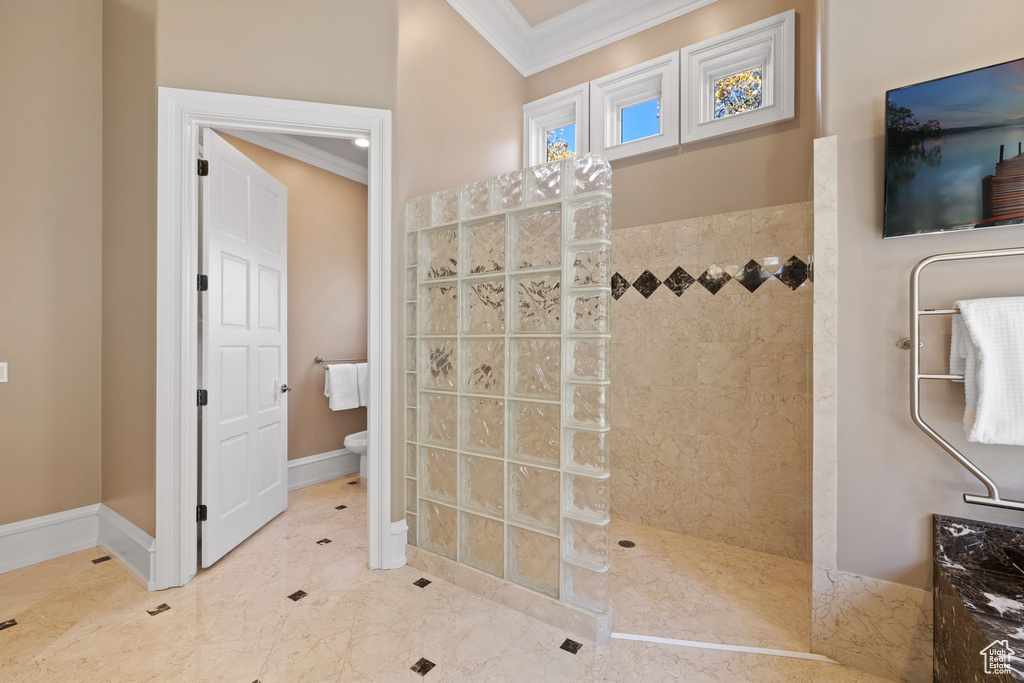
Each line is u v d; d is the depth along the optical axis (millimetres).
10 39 2166
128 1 2166
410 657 1557
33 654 1544
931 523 1396
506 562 1900
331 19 2146
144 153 2057
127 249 2176
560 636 1683
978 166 1295
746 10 2488
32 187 2217
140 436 2076
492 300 1974
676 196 2648
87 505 2371
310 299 3537
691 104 2590
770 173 2383
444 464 2125
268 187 2682
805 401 2260
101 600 1873
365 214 3998
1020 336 1208
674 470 2615
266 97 2045
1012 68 1255
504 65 3066
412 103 2301
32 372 2221
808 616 1813
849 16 1520
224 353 2240
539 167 1840
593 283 1707
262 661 1524
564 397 1760
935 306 1380
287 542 2447
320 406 3594
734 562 2260
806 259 2266
